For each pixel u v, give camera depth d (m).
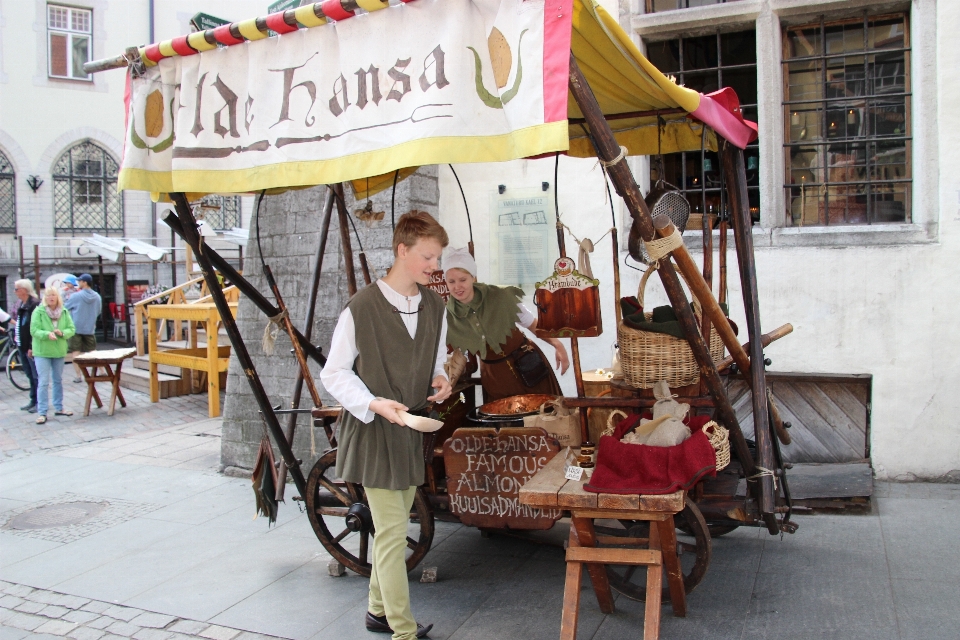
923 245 4.60
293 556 4.07
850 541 3.81
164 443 7.00
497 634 3.07
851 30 4.93
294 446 5.53
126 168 3.23
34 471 6.11
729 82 5.22
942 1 4.54
